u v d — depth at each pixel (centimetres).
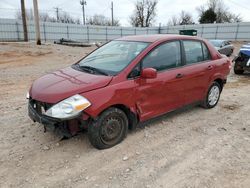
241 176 291
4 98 585
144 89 365
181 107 449
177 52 424
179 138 385
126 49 404
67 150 341
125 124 359
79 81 334
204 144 368
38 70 1023
